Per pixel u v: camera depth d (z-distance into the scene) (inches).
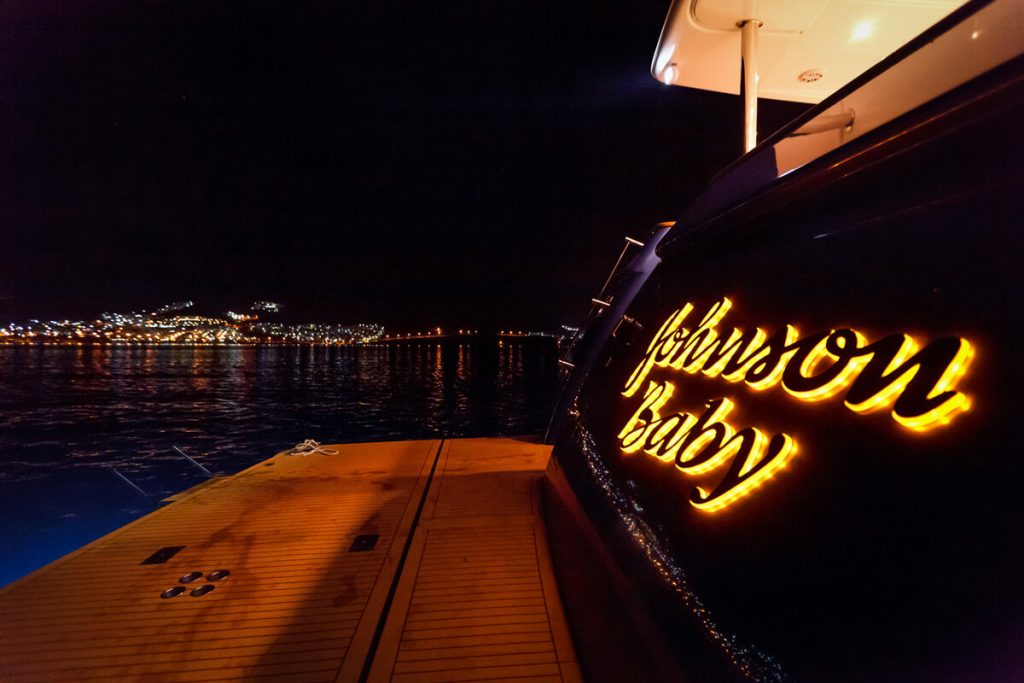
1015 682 38.6
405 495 225.0
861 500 58.2
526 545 171.0
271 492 233.1
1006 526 43.9
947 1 159.3
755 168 119.5
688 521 85.4
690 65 207.8
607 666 97.2
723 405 91.5
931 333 58.7
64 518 518.6
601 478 131.0
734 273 114.0
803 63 201.9
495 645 119.5
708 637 69.0
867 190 80.0
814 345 75.9
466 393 1717.5
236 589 146.0
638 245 278.5
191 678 110.6
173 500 224.7
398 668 112.1
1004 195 57.4
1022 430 45.9
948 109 62.4
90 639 124.2
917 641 46.1
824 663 52.9
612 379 166.4
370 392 1765.5
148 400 1568.7
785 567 63.2
